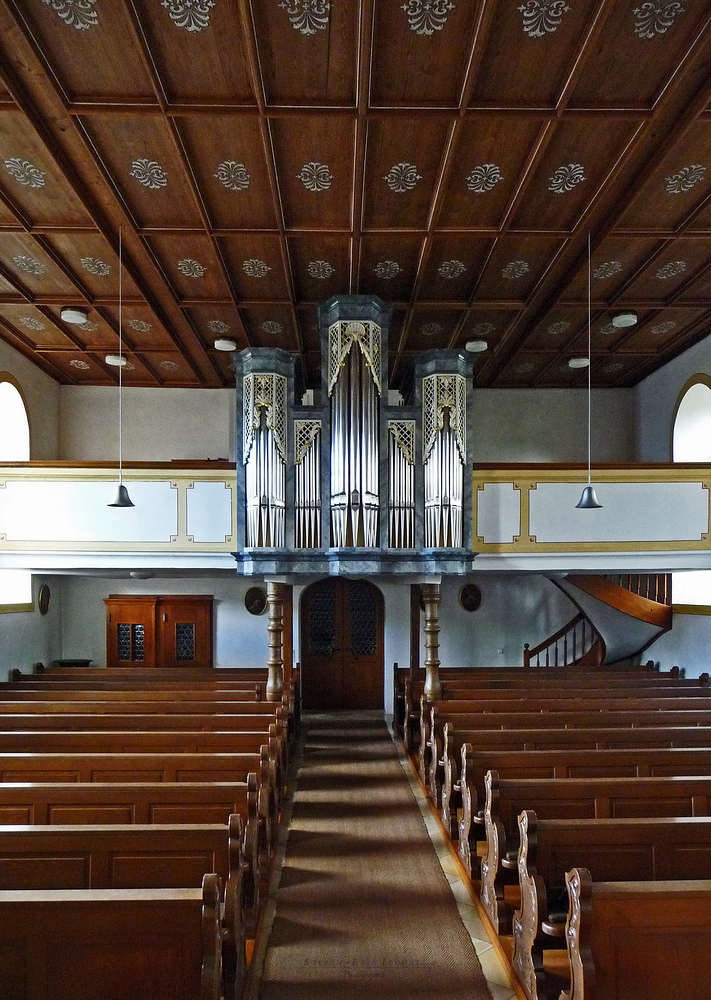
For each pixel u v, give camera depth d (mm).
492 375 12766
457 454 8742
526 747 6363
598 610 12055
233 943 3619
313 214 6965
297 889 5648
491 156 5984
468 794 5605
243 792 4742
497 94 5191
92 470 9328
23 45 4660
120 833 3812
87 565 9242
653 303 9320
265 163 6086
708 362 10633
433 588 9211
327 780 8859
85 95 5191
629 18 4500
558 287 8883
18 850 3811
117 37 4656
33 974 2852
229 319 9945
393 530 8656
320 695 14320
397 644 14352
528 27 4562
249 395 8766
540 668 11508
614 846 3920
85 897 2881
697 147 5844
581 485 9320
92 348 11070
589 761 5535
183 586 14250
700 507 9305
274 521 8578
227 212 6930
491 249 7684
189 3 4383
